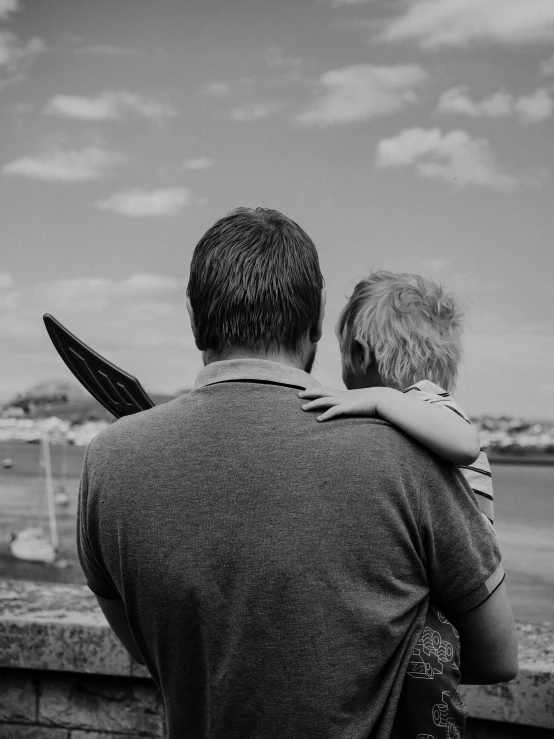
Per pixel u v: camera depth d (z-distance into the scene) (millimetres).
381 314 1542
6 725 2404
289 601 899
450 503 945
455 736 962
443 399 1327
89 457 1043
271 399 979
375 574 902
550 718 1979
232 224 1063
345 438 938
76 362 1180
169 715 1019
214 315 1040
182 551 938
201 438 967
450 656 947
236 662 917
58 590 2686
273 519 913
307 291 1042
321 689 895
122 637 1178
